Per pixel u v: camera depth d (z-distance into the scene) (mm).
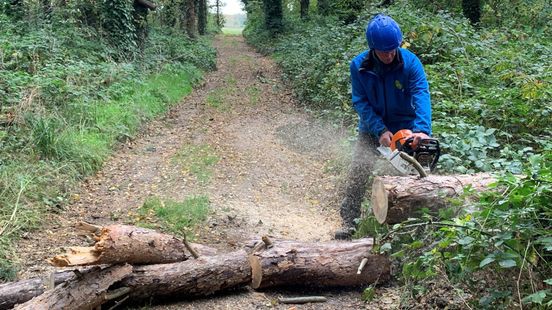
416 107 4105
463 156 4844
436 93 6688
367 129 4594
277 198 6496
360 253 3816
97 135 8094
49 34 10719
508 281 2850
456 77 7223
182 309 3592
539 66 7453
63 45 10969
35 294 3547
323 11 23031
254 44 31172
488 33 10227
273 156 8297
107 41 12867
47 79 8234
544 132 5824
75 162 6926
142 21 14562
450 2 15016
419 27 8977
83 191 6445
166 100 12094
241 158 8133
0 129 6902
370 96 4383
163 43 17797
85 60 11031
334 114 8930
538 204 2688
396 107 4328
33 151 6605
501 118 5938
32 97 7469
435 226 3254
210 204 6000
